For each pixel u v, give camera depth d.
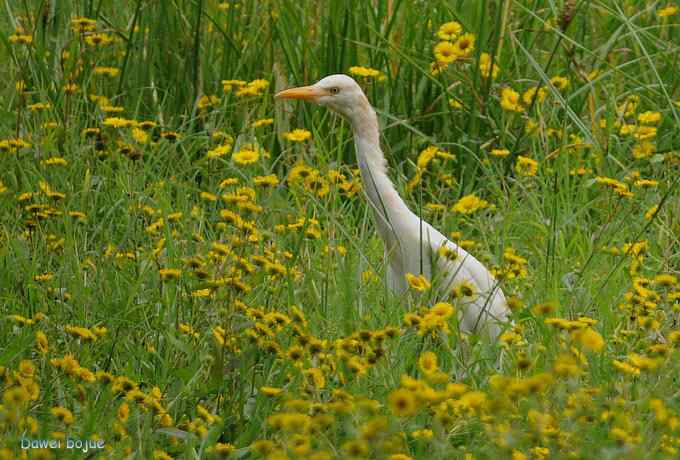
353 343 7.48
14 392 6.60
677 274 10.57
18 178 11.45
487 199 12.84
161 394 7.68
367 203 10.34
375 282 9.71
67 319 8.97
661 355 7.57
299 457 6.30
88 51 13.78
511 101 12.80
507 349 8.23
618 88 14.21
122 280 9.52
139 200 10.59
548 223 11.25
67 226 9.86
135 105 13.67
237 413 7.69
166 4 13.91
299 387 7.74
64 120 12.63
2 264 9.65
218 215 11.58
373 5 14.35
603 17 14.72
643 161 13.12
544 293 9.35
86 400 7.43
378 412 7.25
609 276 9.38
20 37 12.83
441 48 11.89
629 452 6.25
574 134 13.59
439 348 8.30
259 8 14.33
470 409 6.80
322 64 13.77
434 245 9.88
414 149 13.50
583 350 8.00
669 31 14.88
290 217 10.89
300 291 9.36
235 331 8.11
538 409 6.90
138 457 6.93
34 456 6.38
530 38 14.30
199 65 13.60
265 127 13.73
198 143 12.98
